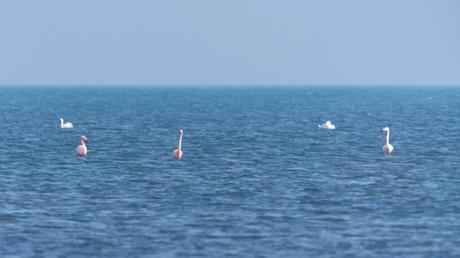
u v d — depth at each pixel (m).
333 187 61.72
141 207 53.47
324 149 89.69
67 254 42.22
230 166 73.81
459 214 51.88
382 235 46.25
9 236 45.69
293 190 60.28
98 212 51.84
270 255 42.12
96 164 74.62
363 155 83.56
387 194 58.75
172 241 44.69
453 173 69.69
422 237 45.91
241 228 47.66
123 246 43.66
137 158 79.75
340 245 44.09
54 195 57.81
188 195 57.97
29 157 80.06
